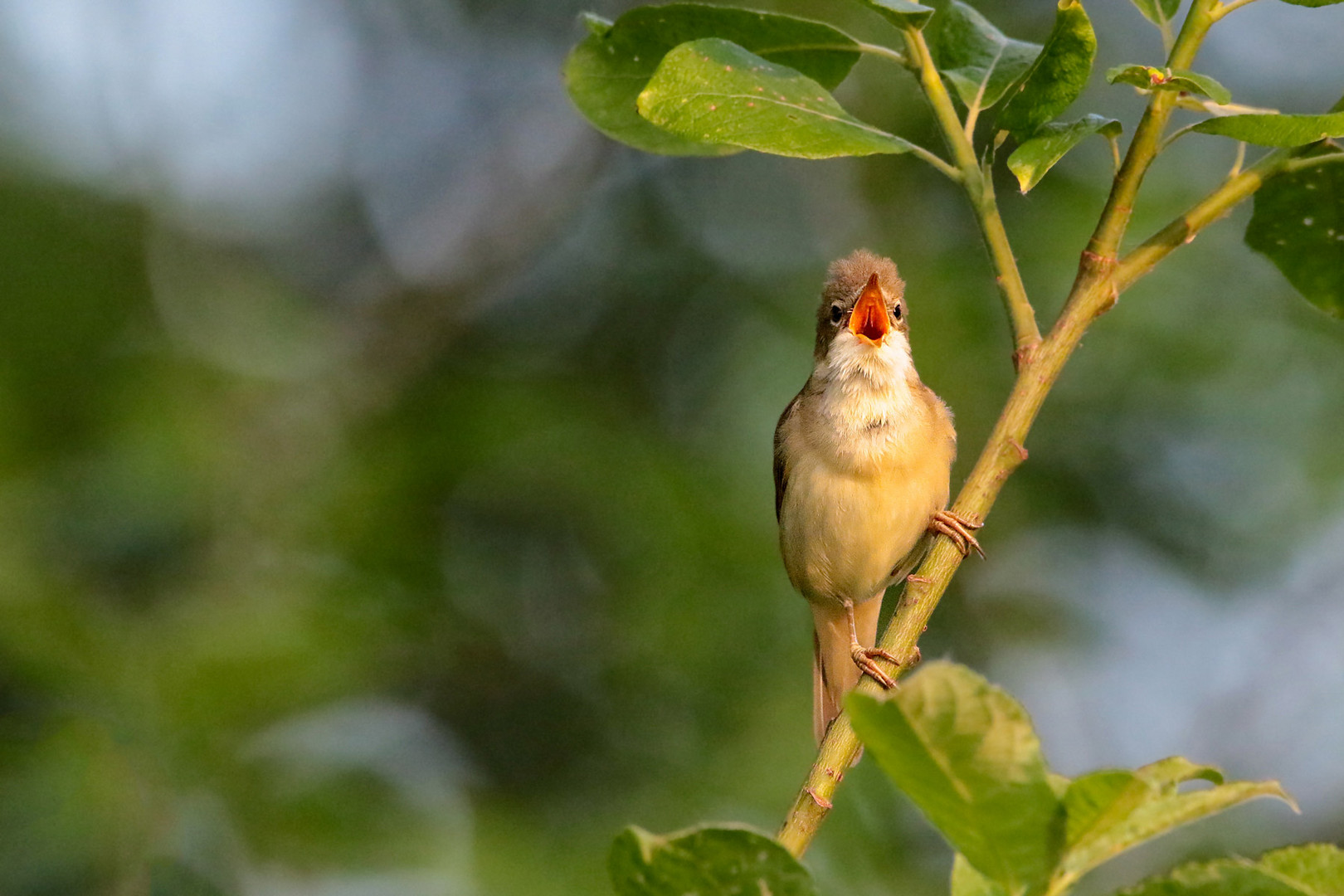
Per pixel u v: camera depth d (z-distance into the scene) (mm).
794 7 11906
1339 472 11289
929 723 2674
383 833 9055
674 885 2861
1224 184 4645
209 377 11977
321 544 10945
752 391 12180
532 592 11977
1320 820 11695
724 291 13258
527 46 15703
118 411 11148
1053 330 4547
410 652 11141
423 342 14172
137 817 8500
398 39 15852
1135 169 4535
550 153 15125
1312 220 5395
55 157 13273
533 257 14609
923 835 10242
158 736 8758
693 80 4516
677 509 11398
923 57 4957
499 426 12094
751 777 10164
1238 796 2824
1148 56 12391
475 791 10852
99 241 13047
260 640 9133
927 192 12328
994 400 11438
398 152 15703
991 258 4691
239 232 14727
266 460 11680
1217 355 11211
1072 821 2764
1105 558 12117
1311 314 11320
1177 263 11367
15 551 9453
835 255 12945
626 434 12305
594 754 11289
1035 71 4688
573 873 9508
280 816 8812
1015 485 11641
